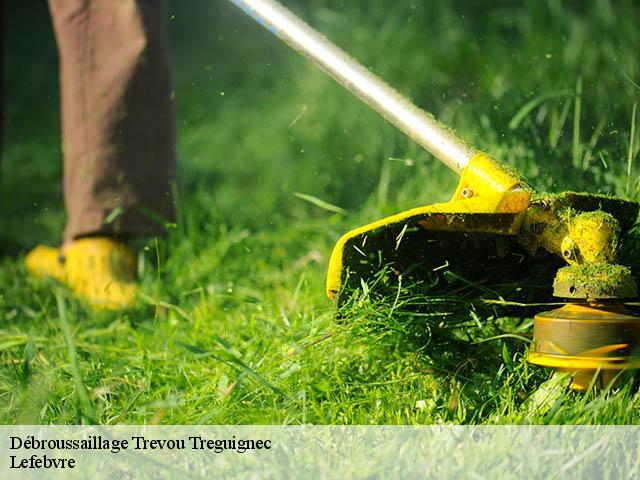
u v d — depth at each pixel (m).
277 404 4.40
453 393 4.34
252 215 8.29
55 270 6.91
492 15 10.64
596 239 4.07
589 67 7.79
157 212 6.58
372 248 4.37
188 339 5.41
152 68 6.45
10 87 13.99
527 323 5.01
